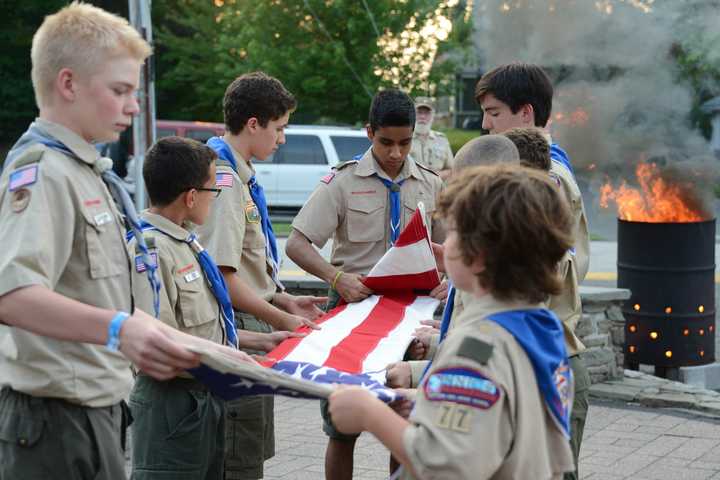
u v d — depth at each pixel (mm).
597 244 15312
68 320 2533
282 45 23328
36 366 2707
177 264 3564
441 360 2189
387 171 4676
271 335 3904
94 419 2809
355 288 4398
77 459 2779
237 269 4109
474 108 25422
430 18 21906
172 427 3566
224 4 28984
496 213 2174
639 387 7000
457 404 2102
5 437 2766
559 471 2262
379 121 4500
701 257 7820
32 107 31641
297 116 24484
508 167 2297
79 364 2752
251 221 4270
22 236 2578
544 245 2188
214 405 3656
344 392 2297
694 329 7848
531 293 2238
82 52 2725
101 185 2854
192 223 3779
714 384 7941
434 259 4270
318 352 3648
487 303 2258
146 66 10102
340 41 22234
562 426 2223
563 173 3732
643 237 7820
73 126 2779
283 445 5785
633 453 5691
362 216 4641
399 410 2660
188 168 3570
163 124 20422
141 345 2482
